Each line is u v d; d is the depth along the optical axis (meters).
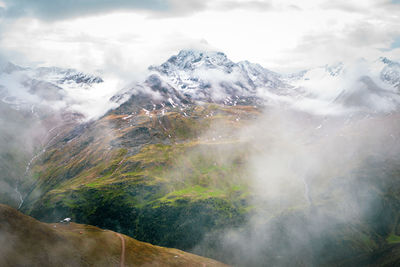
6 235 156.50
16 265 147.88
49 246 167.50
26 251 156.12
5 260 146.38
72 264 166.00
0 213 162.75
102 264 177.38
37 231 169.62
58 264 161.38
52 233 176.50
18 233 161.38
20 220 168.12
